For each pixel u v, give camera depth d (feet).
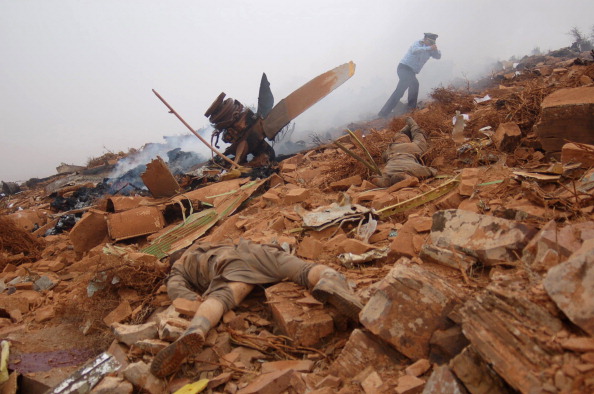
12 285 23.00
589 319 8.17
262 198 28.60
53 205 39.86
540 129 22.77
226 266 15.51
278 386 11.47
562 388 7.66
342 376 11.34
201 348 13.05
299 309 13.55
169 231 26.96
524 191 17.25
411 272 11.76
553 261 10.50
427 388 9.57
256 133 39.86
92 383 12.38
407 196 22.91
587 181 16.33
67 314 17.87
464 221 14.33
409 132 32.48
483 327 9.23
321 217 21.52
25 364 14.34
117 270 17.84
